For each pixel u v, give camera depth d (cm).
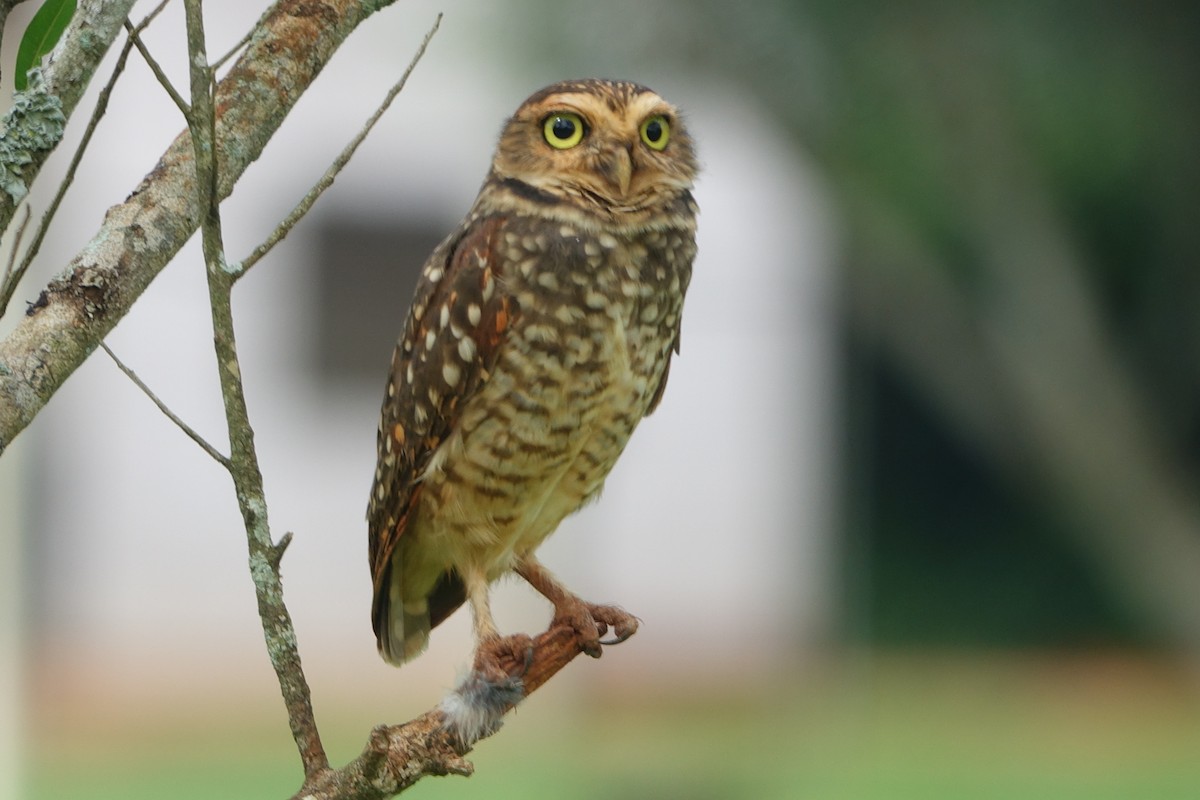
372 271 1873
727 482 1931
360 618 1834
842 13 1395
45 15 342
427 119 1834
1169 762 1678
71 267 329
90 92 1467
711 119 1778
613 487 1912
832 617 2016
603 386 557
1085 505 1648
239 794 1432
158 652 1781
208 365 1775
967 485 2673
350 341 1873
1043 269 1582
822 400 1962
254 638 1802
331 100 1812
